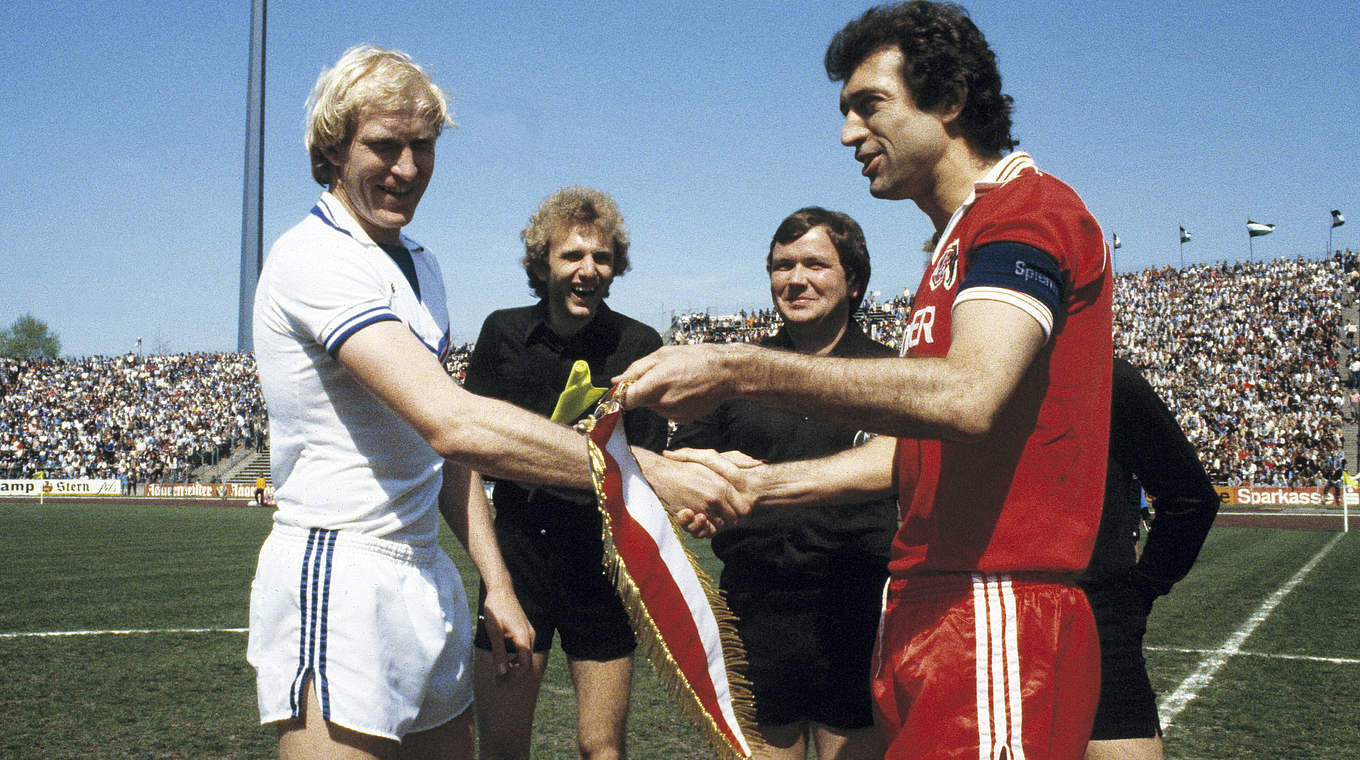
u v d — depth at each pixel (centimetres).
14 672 664
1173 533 285
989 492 178
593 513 322
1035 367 174
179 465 4278
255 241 4138
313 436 206
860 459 227
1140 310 4344
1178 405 3547
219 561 1384
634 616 174
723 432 333
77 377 5138
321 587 201
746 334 4044
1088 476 181
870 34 196
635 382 167
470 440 178
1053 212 170
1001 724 172
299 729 200
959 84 190
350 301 192
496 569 252
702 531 217
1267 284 4225
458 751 230
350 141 208
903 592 194
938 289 190
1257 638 782
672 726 543
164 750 488
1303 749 487
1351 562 1358
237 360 5150
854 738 297
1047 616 176
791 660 295
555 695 611
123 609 937
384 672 203
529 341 350
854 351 327
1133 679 282
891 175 198
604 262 334
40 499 3828
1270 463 3138
